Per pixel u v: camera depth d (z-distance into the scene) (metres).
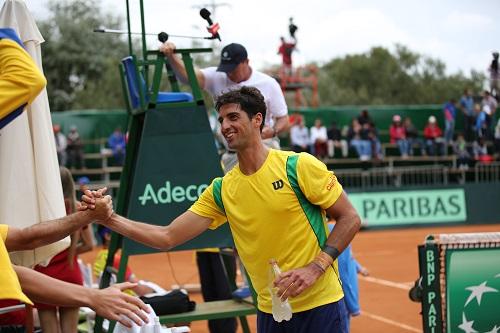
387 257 17.66
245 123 4.46
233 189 4.60
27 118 5.00
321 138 26.69
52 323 6.27
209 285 7.95
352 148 27.03
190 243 6.43
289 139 26.91
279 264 4.53
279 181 4.47
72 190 6.71
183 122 6.45
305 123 28.22
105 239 8.48
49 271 6.30
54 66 37.44
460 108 27.95
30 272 3.56
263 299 4.69
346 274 6.78
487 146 26.98
